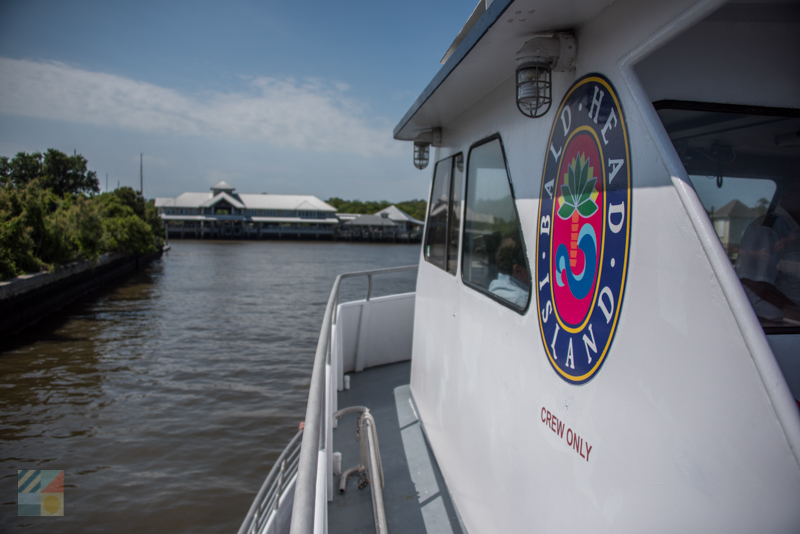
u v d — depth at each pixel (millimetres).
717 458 979
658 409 1146
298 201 124812
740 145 1413
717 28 1363
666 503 1109
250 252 78875
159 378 15969
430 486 3252
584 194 1503
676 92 1357
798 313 1373
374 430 3004
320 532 1592
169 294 33594
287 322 25172
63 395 14367
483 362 2504
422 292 4188
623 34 1313
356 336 5613
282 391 15031
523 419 1953
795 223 1449
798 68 1409
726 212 1420
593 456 1411
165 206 117500
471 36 1816
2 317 20062
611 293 1344
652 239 1175
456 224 3223
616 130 1331
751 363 911
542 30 1622
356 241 118500
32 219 25109
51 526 8562
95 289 34469
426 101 2863
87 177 67250
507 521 2096
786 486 854
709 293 1002
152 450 11211
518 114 2137
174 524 8688
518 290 2076
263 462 10797
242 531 3830
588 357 1460
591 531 1414
